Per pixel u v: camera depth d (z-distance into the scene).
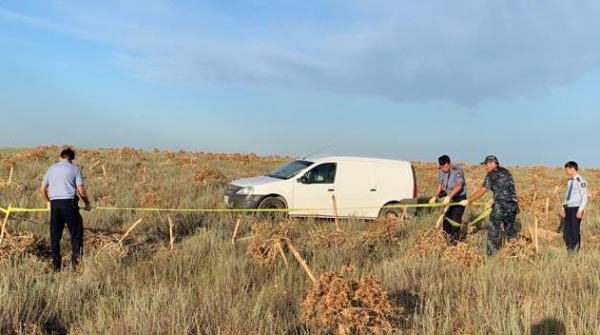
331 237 9.36
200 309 5.46
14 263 7.16
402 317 5.65
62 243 9.03
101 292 6.29
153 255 8.42
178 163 26.73
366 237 9.73
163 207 12.38
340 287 5.10
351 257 8.54
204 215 11.98
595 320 5.33
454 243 10.12
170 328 4.93
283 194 12.94
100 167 20.78
